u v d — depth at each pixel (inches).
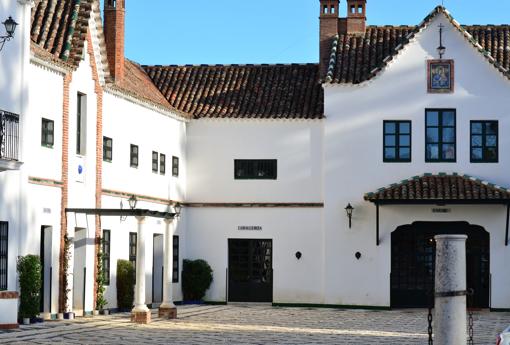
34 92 986.1
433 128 1384.1
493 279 1352.1
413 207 1371.8
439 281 445.1
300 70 1530.5
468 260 1378.0
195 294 1429.6
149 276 1300.4
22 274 944.3
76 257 1098.1
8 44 927.7
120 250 1205.7
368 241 1381.6
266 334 930.1
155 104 1316.4
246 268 1438.2
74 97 1080.2
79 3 1122.0
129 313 1167.6
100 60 1146.7
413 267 1385.3
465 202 1315.2
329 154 1400.1
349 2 1505.9
